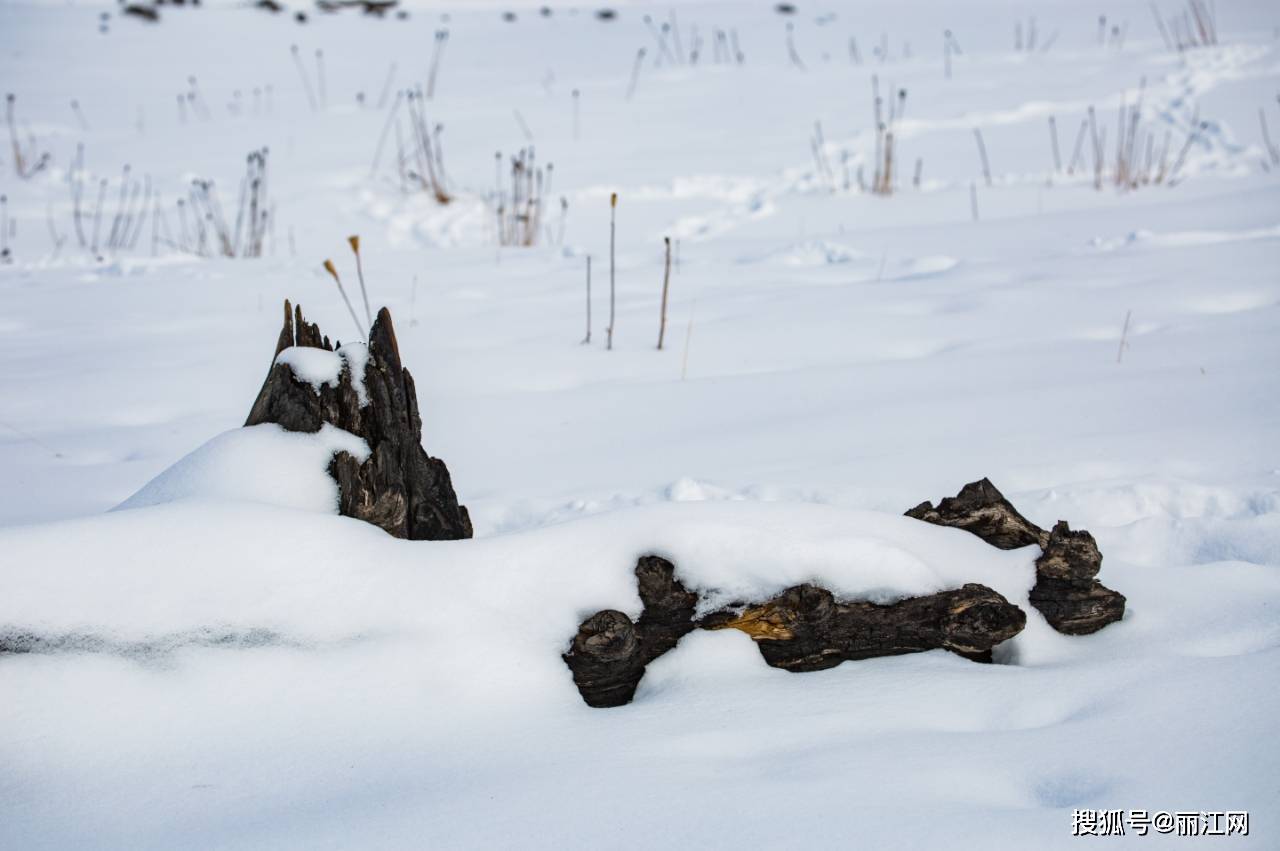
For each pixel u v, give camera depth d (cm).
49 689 210
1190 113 1073
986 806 185
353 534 241
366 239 923
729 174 1025
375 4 1906
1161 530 302
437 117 1283
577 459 388
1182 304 540
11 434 441
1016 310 554
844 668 243
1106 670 230
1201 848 171
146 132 1228
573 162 1091
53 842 185
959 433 389
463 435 422
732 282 673
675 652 243
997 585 257
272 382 267
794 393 450
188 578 224
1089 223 751
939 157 1041
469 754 207
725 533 248
